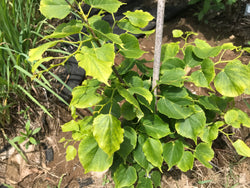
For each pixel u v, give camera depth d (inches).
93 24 44.3
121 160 64.2
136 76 54.9
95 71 32.1
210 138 59.4
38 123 89.9
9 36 81.5
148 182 64.4
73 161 82.7
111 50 34.8
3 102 86.3
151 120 58.1
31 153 84.3
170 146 60.4
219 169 78.0
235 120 61.4
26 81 87.8
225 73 49.1
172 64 58.1
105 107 54.5
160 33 49.3
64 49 107.7
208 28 120.2
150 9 125.6
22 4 93.0
